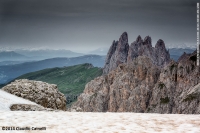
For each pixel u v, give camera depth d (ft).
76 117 90.43
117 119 87.35
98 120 85.76
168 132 70.23
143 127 76.07
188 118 87.81
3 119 82.17
